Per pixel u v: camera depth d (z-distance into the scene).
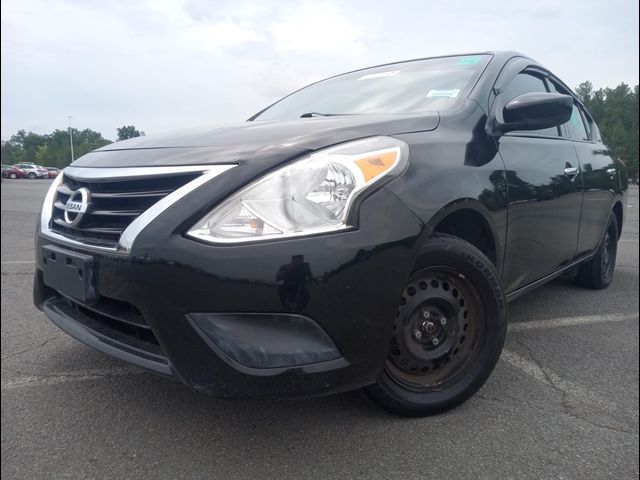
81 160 2.50
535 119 2.62
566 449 2.12
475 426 2.26
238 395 1.79
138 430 2.21
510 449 2.11
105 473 1.94
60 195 2.40
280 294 1.76
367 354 1.91
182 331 1.78
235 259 1.74
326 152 1.93
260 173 1.84
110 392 2.54
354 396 2.48
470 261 2.21
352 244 1.83
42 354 3.00
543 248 3.02
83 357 2.96
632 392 2.62
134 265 1.80
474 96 2.70
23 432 2.20
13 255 6.25
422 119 2.38
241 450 2.08
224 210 1.79
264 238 1.77
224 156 1.95
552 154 3.16
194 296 1.75
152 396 2.50
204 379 1.79
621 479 1.95
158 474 1.94
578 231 3.57
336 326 1.83
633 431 2.27
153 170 1.97
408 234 1.96
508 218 2.56
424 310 2.22
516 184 2.63
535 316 3.82
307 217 1.81
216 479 1.91
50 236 2.30
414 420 2.29
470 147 2.41
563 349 3.17
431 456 2.05
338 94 3.35
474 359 2.34
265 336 1.78
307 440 2.14
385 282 1.90
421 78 3.10
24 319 3.64
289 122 2.46
